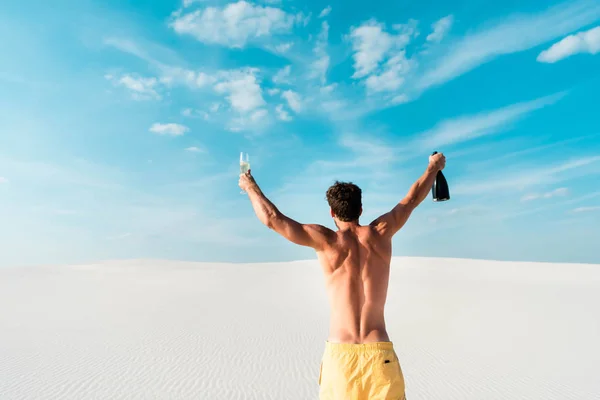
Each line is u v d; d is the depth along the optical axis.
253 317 15.71
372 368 2.40
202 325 14.30
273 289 25.14
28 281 32.03
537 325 13.75
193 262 52.19
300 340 12.16
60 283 30.42
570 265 35.75
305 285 27.33
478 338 12.12
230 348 11.31
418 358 10.19
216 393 8.11
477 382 8.46
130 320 15.35
